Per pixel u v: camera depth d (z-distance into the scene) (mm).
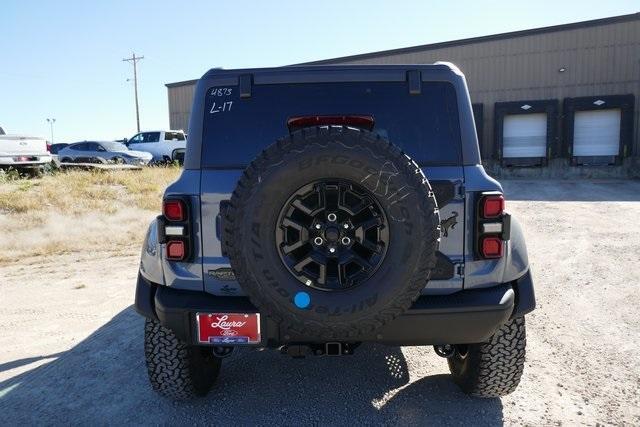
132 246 8641
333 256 2205
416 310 2402
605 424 2814
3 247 8312
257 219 2168
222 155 2666
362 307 2166
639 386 3248
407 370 3572
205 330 2492
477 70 25438
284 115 2715
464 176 2545
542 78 24328
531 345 3965
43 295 5734
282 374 3535
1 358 3945
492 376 2889
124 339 4281
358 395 3203
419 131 2668
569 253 7379
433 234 2164
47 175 15016
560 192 17219
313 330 2217
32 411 3094
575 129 23703
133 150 22719
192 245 2572
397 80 2707
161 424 2902
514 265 2625
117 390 3350
